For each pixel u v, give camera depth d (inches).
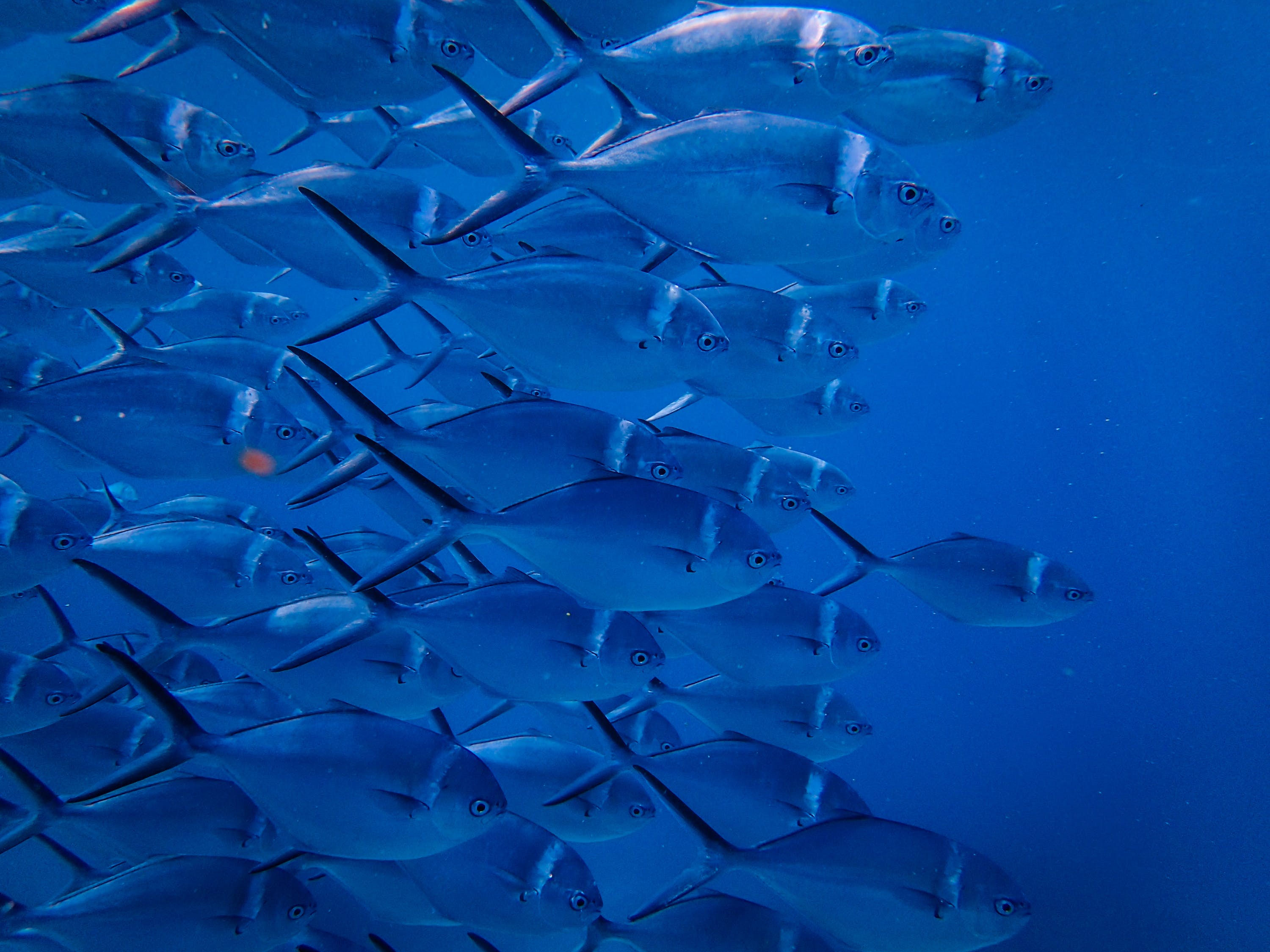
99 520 199.0
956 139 130.5
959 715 518.9
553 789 144.0
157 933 113.0
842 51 108.7
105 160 128.0
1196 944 266.8
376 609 108.6
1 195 138.0
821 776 136.4
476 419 112.4
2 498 125.8
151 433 134.3
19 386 171.5
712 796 135.6
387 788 102.1
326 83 115.5
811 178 102.3
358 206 133.1
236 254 140.4
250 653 124.1
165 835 122.9
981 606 169.8
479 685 112.3
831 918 120.3
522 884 121.8
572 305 109.7
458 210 139.3
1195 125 573.3
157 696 102.5
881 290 188.1
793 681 137.5
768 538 110.6
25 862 297.6
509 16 122.3
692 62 110.5
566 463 113.3
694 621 133.0
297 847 104.7
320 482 111.3
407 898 132.4
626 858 348.8
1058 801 384.8
